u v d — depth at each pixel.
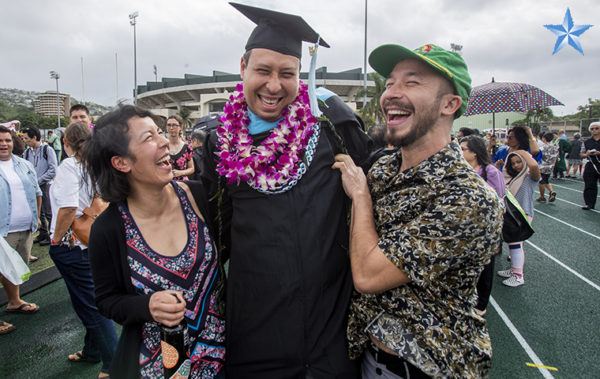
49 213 6.49
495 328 3.63
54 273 5.12
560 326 3.64
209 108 56.66
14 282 3.24
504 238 4.48
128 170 1.45
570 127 21.94
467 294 1.31
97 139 1.44
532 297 4.31
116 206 1.53
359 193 1.45
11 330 3.73
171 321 1.33
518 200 5.10
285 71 1.53
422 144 1.33
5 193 3.98
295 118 1.59
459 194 1.20
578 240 6.64
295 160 1.52
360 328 1.48
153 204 1.51
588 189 9.16
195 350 1.52
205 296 1.57
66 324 3.88
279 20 1.49
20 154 5.73
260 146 1.56
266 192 1.51
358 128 1.81
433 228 1.19
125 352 1.49
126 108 1.48
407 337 1.31
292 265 1.48
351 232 1.41
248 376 1.57
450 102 1.32
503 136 18.14
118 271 1.50
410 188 1.32
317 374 1.47
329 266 1.51
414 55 1.24
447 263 1.20
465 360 1.28
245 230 1.54
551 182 14.45
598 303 4.12
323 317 1.50
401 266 1.21
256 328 1.53
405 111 1.31
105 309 1.48
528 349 3.25
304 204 1.51
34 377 3.02
